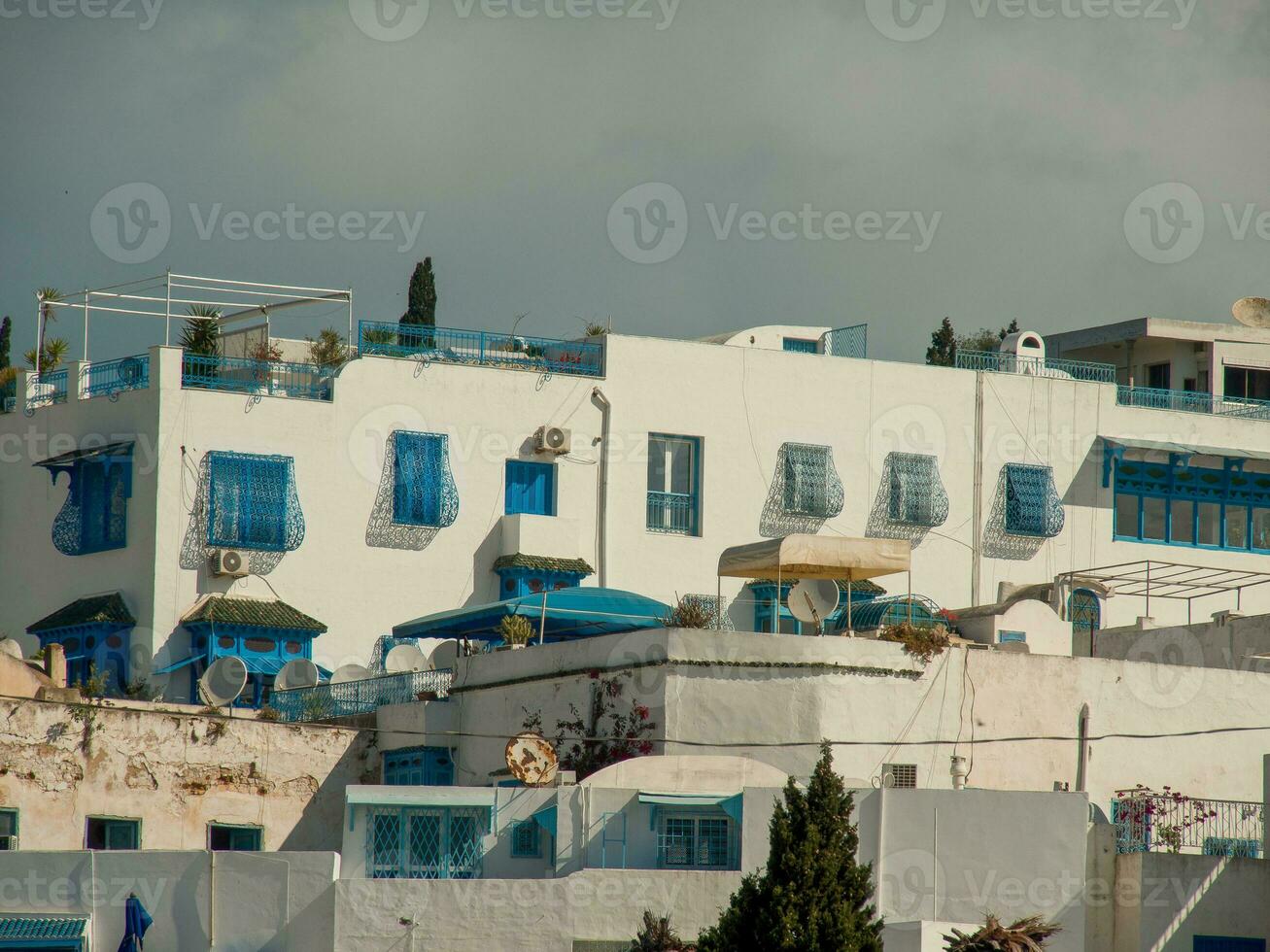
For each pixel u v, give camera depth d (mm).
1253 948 150375
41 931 142125
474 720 173750
